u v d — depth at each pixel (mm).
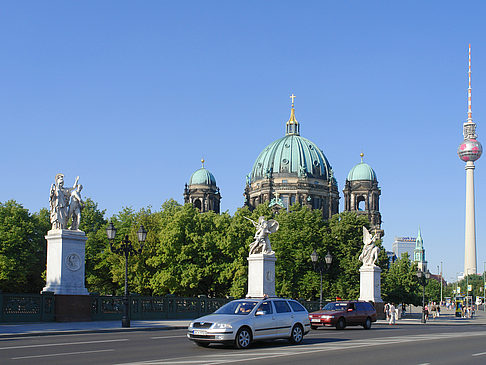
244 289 93250
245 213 113250
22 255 100562
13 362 25281
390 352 30812
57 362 25312
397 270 122812
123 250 51219
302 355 28609
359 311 54688
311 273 106812
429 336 44781
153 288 98000
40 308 48469
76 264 50969
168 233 99062
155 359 26422
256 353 29422
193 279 95250
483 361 27453
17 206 106875
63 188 51812
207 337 30969
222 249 97812
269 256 61656
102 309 54344
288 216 115500
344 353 29844
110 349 30891
